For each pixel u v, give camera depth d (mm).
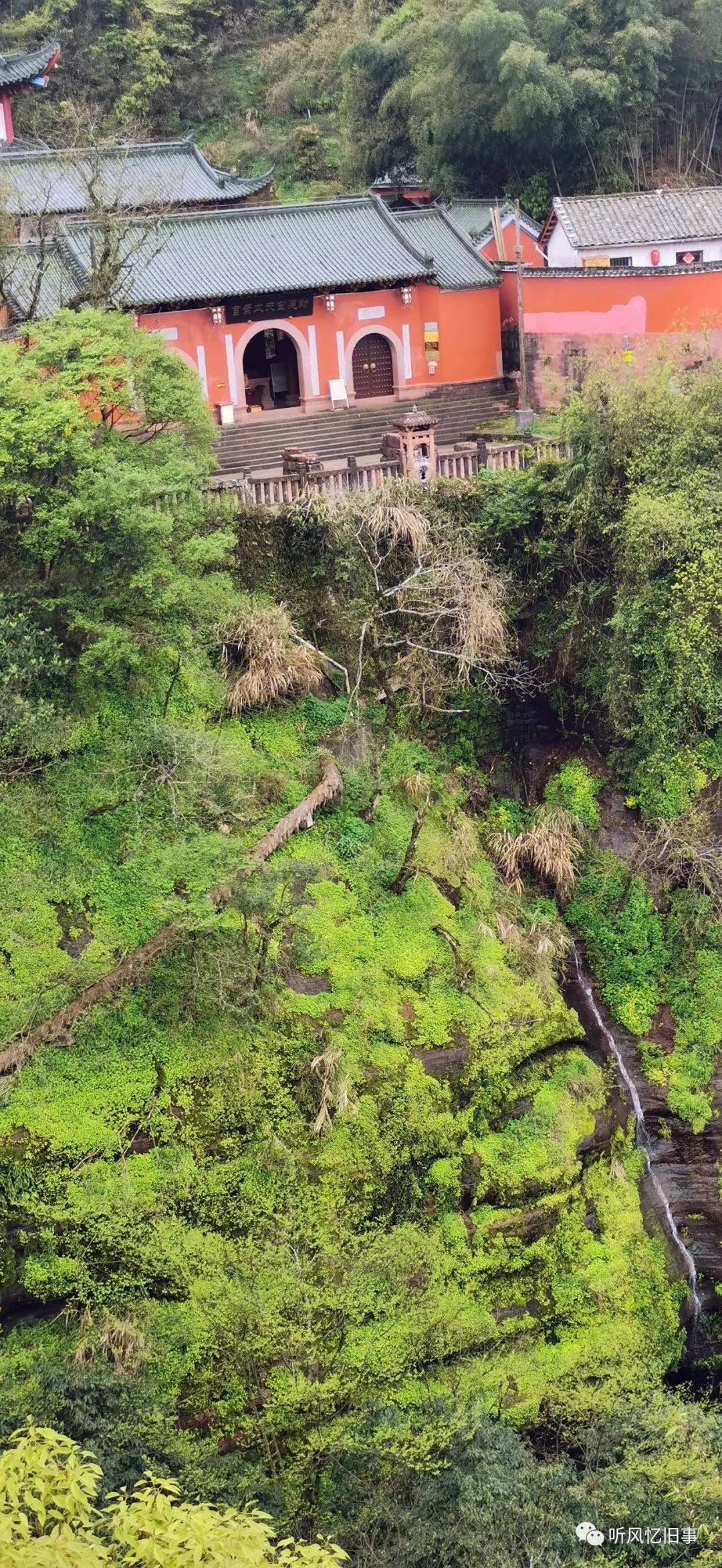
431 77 46906
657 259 37688
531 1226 23000
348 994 22969
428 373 38219
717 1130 25938
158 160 48219
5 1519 12242
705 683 25953
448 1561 17953
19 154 41656
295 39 66125
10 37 63406
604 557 27812
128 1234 19938
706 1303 25484
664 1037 26547
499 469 29250
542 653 28656
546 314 36281
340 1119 21812
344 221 38000
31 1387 18109
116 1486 17484
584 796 28141
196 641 25578
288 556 27250
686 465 26297
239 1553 12773
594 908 27016
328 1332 20047
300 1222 20906
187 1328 19750
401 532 27031
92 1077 20953
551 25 46094
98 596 23672
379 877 24594
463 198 46406
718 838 27250
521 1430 21594
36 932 21953
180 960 21969
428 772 27172
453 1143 22688
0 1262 19734
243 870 21844
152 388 24641
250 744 25625
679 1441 20125
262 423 35781
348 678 27094
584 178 47500
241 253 36062
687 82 49375
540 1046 24391
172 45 64500
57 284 33562
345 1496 19188
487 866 26516
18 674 22750
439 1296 21297
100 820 23188
